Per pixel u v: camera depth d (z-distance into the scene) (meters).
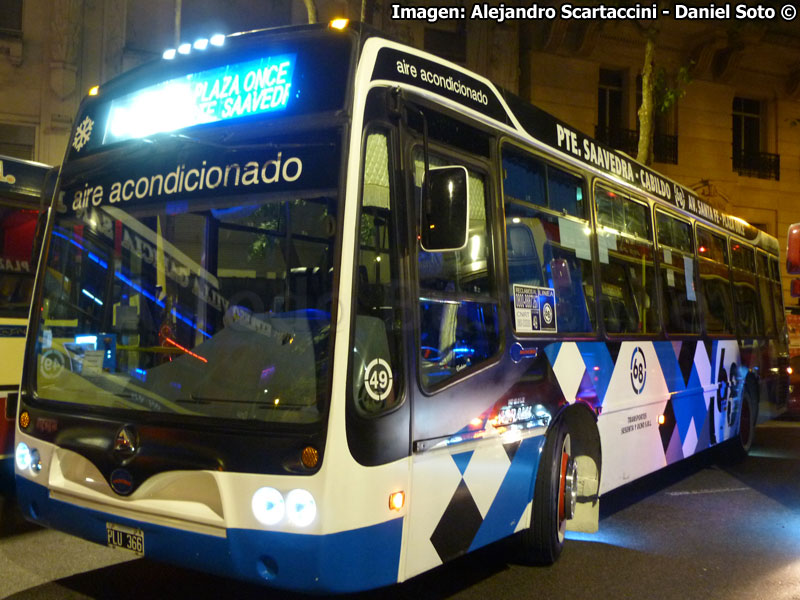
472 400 4.57
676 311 8.14
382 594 5.07
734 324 9.88
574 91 23.41
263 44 4.34
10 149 17.73
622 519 7.26
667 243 8.07
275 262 4.06
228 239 4.23
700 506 7.82
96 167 4.86
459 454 4.45
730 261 9.99
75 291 4.74
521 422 5.11
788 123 26.80
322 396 3.72
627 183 7.21
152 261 4.47
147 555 4.08
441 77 4.68
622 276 6.97
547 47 22.92
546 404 5.43
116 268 4.61
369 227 3.98
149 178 4.60
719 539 6.62
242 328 4.08
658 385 7.52
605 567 5.79
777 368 11.61
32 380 4.74
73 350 4.61
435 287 4.36
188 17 18.78
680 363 8.08
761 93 26.45
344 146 3.94
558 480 5.68
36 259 5.17
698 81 25.34
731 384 9.63
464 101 4.86
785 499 8.17
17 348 7.12
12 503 7.04
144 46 18.48
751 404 10.51
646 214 7.61
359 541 3.72
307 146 4.04
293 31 4.27
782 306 12.21
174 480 3.97
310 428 3.68
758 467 10.02
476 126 4.93
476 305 4.73
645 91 16.98
